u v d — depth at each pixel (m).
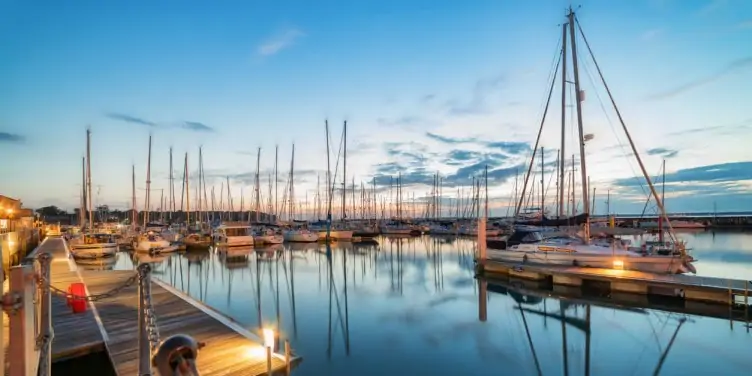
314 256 34.69
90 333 9.70
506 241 23.64
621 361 10.41
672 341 11.86
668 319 14.17
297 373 9.39
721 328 13.09
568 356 10.70
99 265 29.64
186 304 13.02
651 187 19.95
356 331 12.76
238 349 9.00
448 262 30.88
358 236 51.59
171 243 38.22
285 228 50.97
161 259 32.81
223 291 19.55
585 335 12.47
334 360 10.23
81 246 31.73
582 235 22.22
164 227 53.69
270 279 23.09
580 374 9.57
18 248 24.22
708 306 15.46
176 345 2.80
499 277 22.09
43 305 5.64
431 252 38.25
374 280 22.69
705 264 27.75
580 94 21.70
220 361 8.34
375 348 11.17
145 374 5.07
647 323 13.73
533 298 17.61
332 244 46.12
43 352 5.54
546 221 22.59
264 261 31.28
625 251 20.11
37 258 5.78
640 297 17.02
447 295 18.47
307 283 21.80
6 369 5.20
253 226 50.34
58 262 22.70
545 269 19.98
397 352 10.88
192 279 23.20
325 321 13.95
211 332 10.15
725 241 46.84
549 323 13.79
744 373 9.66
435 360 10.34
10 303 4.18
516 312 15.29
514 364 10.16
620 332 12.78
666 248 20.47
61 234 55.31
